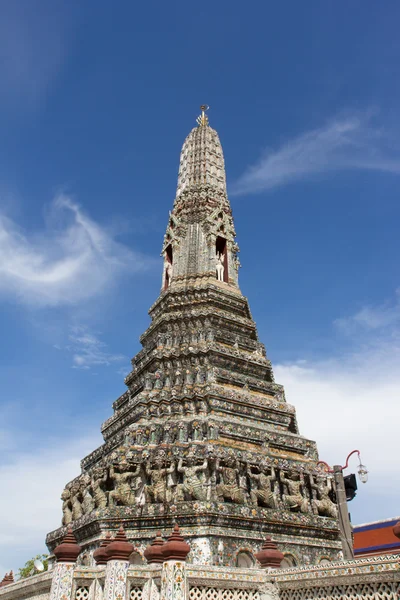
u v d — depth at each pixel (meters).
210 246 43.34
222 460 26.50
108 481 27.61
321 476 29.59
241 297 41.09
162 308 40.47
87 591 16.41
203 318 37.59
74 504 29.03
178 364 34.56
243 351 36.53
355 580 15.15
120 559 16.19
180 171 52.34
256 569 18.23
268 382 34.88
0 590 22.09
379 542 47.94
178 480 26.44
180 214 46.34
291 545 25.84
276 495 27.33
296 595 16.88
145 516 24.78
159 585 16.50
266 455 28.72
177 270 42.72
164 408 31.62
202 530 23.52
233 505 24.80
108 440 34.66
